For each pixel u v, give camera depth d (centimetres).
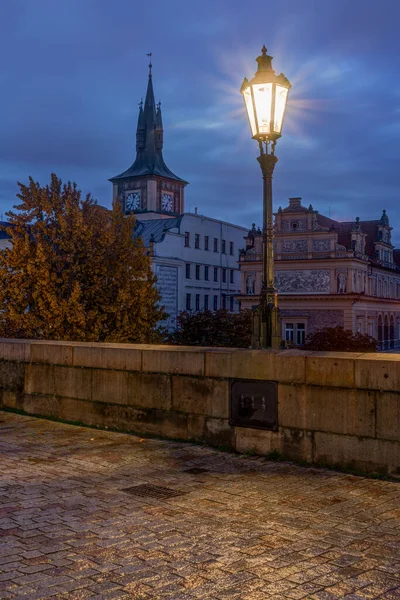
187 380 909
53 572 464
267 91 864
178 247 7838
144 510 610
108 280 2623
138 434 965
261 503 630
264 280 874
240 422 848
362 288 7350
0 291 2488
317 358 779
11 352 1166
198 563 479
